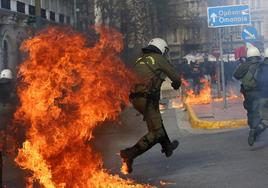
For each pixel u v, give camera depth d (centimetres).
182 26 7700
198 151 927
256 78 913
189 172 726
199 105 1967
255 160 782
